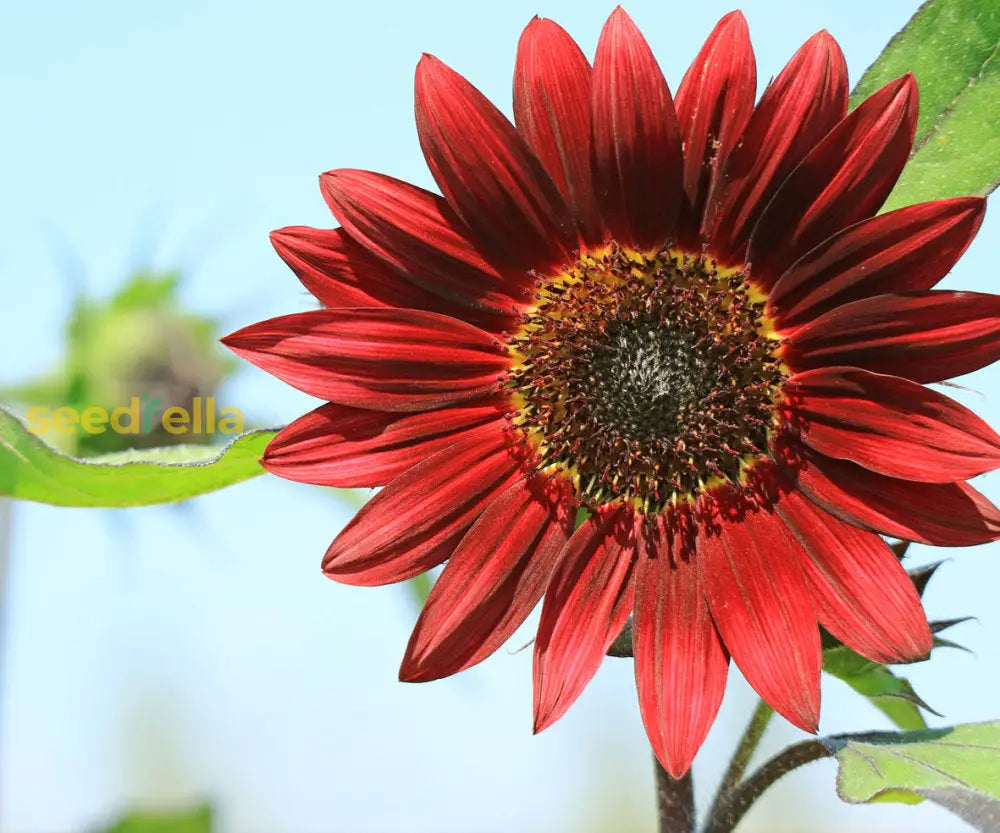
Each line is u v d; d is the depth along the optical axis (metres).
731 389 0.68
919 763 0.66
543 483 0.68
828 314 0.67
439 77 0.67
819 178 0.67
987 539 0.65
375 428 0.67
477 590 0.67
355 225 0.67
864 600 0.66
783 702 0.66
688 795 0.68
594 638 0.67
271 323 0.67
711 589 0.67
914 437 0.66
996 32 0.69
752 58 0.67
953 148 0.69
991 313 0.65
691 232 0.68
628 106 0.67
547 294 0.69
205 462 0.67
